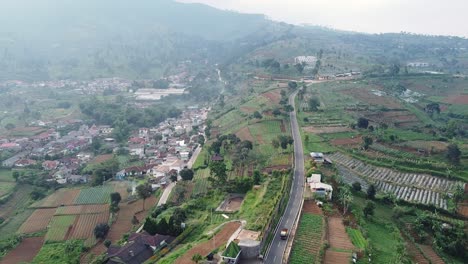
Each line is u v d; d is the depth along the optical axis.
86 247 152.88
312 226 121.81
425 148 196.62
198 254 106.75
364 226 126.56
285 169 169.12
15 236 164.00
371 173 176.12
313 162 173.38
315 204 136.88
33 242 161.62
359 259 105.94
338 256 106.06
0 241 162.50
